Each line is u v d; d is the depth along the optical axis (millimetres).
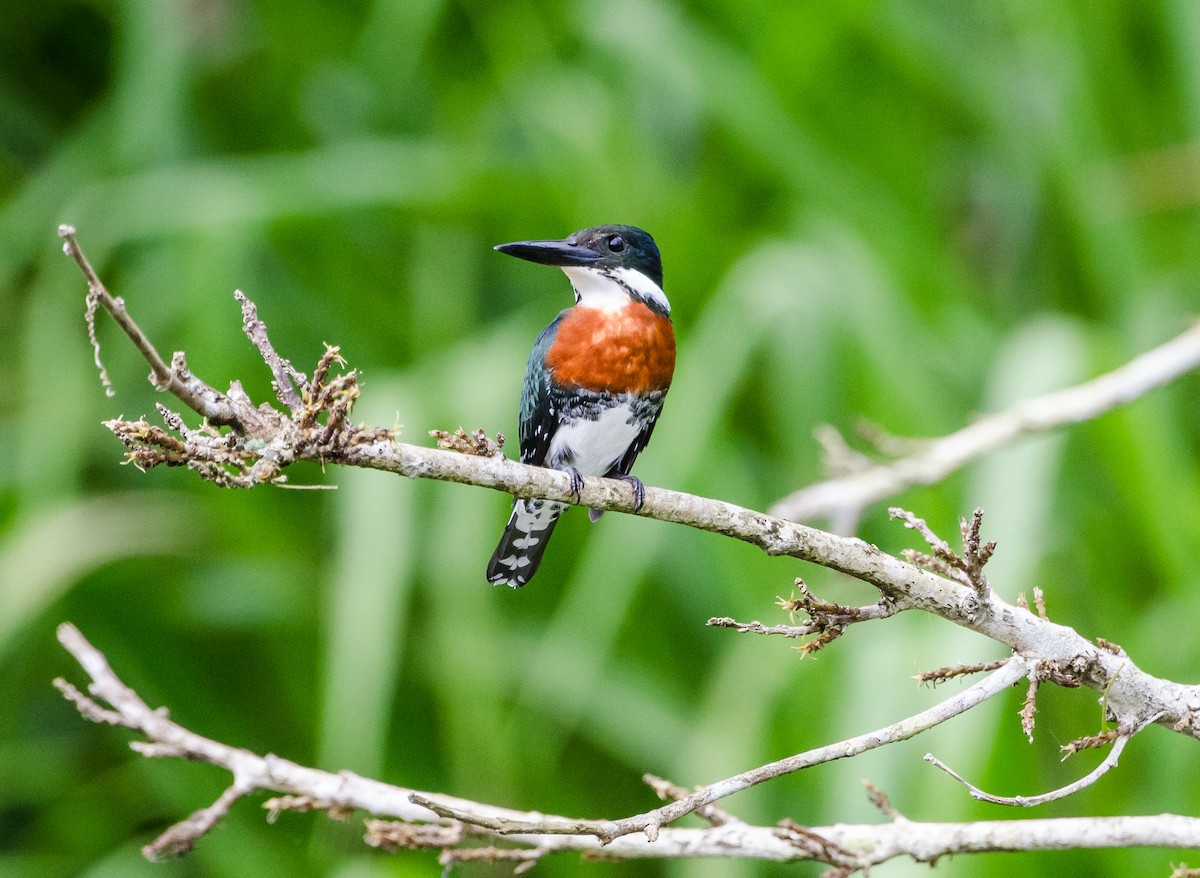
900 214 12258
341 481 10602
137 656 11891
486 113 12945
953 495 10766
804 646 5523
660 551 10656
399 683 11648
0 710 11969
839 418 10812
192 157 13180
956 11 13555
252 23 13250
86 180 12852
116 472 12562
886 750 9344
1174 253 13297
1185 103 12586
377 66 13016
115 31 14039
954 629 9531
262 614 11523
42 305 12000
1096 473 11727
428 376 10977
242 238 11633
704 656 11406
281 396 5145
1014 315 13102
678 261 11953
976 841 5953
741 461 11305
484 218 12289
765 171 12805
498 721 10297
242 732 11883
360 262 12625
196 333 11461
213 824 6059
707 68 12000
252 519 11477
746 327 10773
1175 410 11719
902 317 11188
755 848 6180
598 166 11914
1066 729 10734
